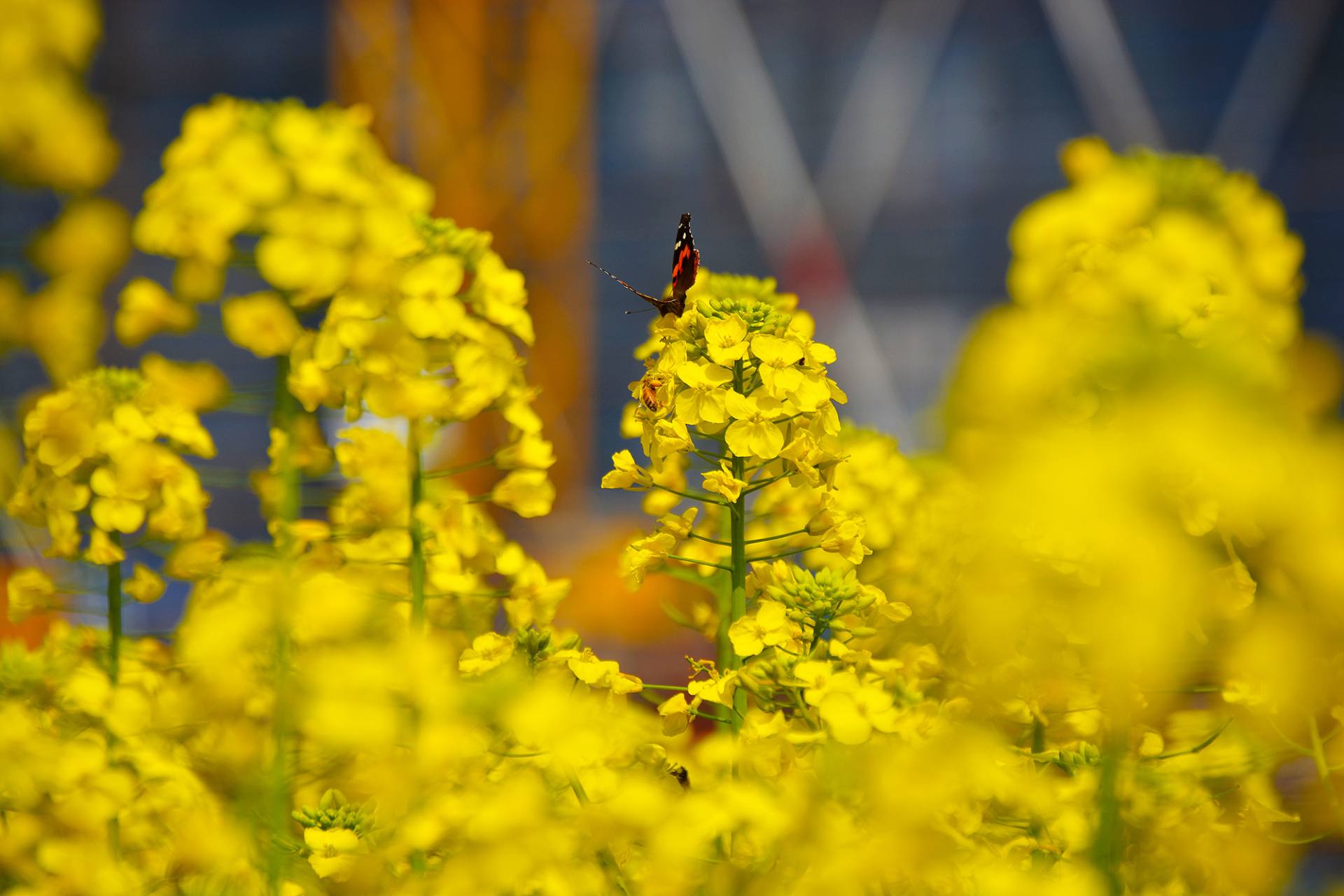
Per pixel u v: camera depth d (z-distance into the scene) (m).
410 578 1.94
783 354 1.91
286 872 1.90
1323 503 1.85
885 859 1.84
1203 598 1.85
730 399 1.90
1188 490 1.85
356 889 1.89
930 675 1.92
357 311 1.91
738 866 1.86
